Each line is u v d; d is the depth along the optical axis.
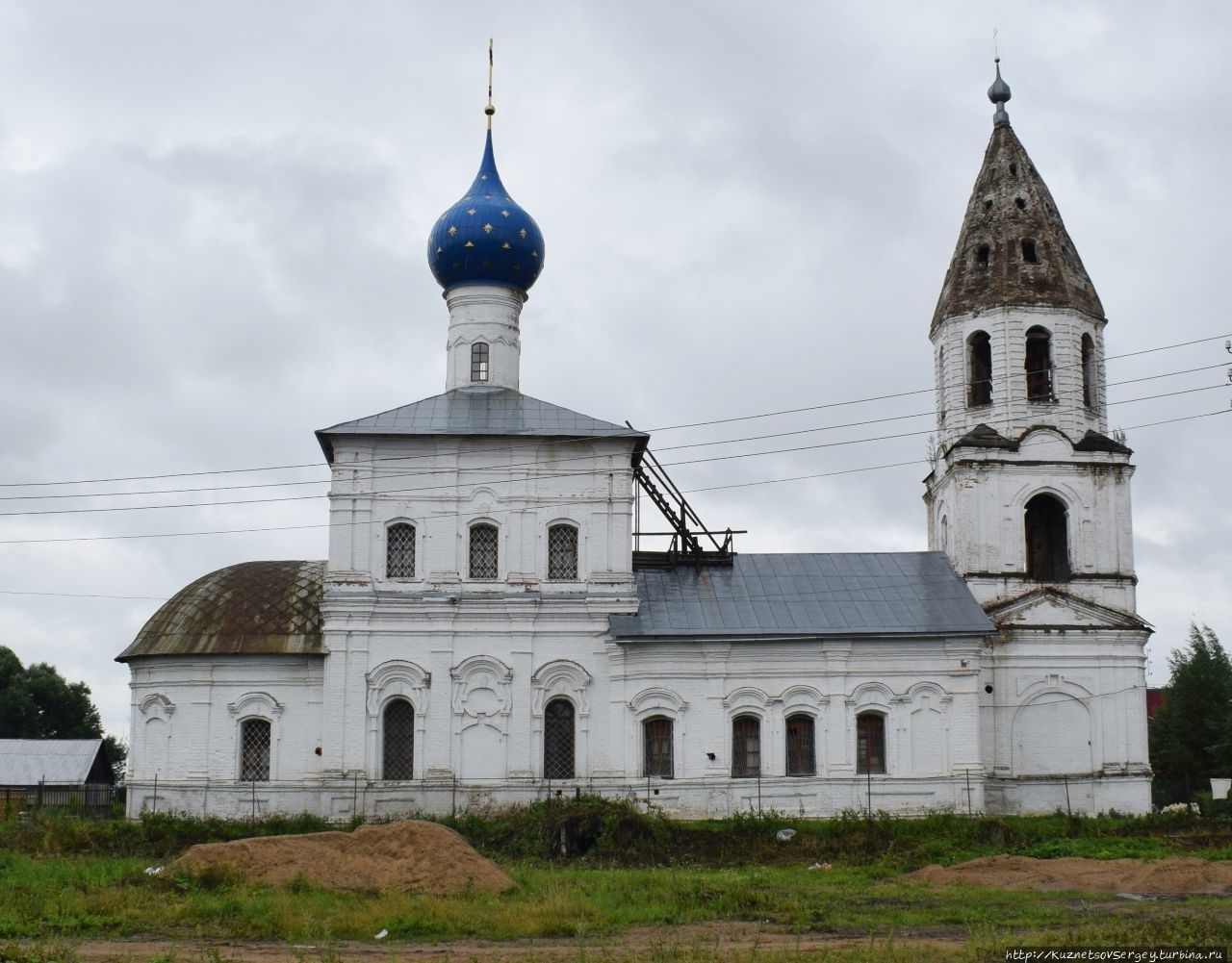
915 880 37.41
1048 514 57.88
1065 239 58.53
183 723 51.06
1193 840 46.06
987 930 27.30
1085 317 57.41
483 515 52.19
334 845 35.97
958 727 51.12
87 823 47.84
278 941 27.86
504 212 57.91
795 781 50.50
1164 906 31.98
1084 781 52.75
